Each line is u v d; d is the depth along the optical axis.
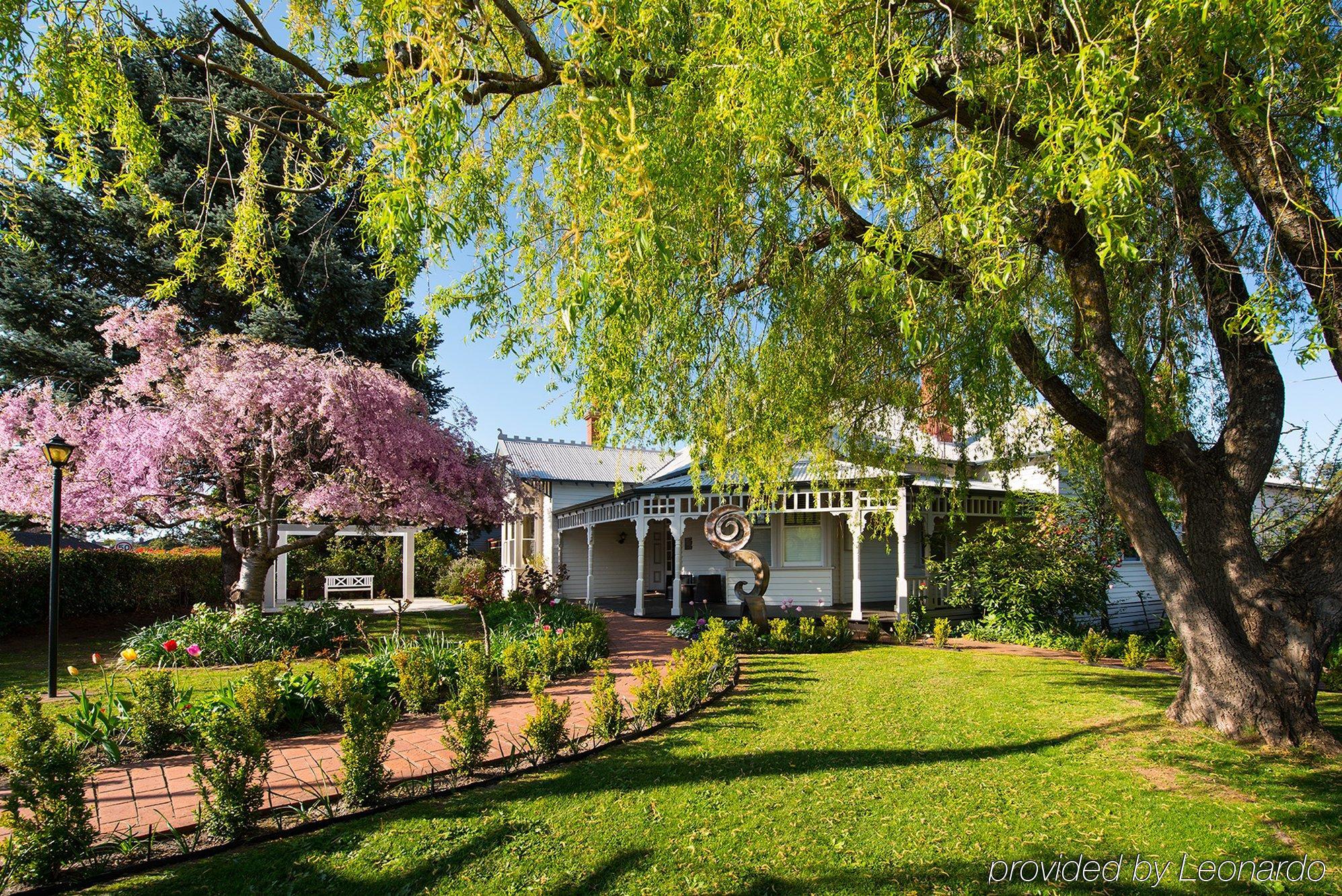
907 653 11.02
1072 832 4.09
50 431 9.99
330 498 10.26
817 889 3.51
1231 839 3.94
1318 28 4.68
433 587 24.98
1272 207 5.44
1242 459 5.85
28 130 4.75
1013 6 4.64
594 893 3.49
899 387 8.61
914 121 6.06
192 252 6.30
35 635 13.42
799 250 6.93
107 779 5.00
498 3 4.73
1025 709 7.00
